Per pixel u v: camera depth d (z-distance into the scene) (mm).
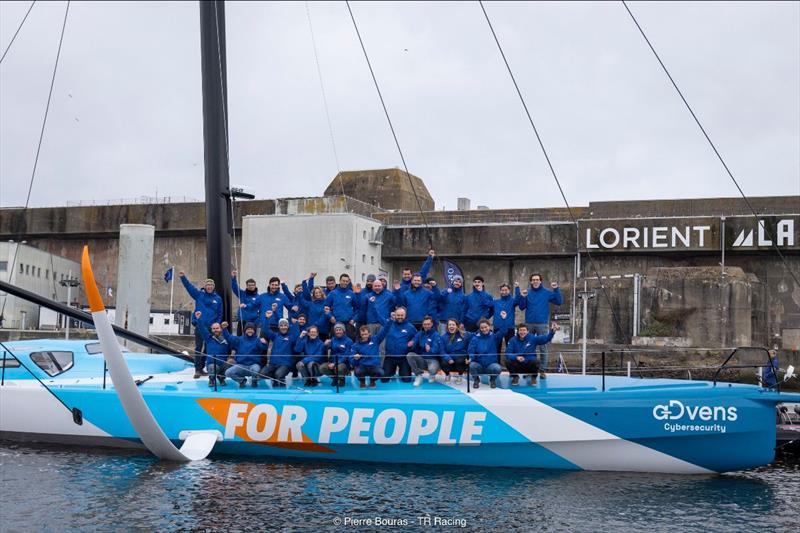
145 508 10180
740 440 11828
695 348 28172
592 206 38188
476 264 38750
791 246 33656
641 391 12102
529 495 10930
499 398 12125
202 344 14484
